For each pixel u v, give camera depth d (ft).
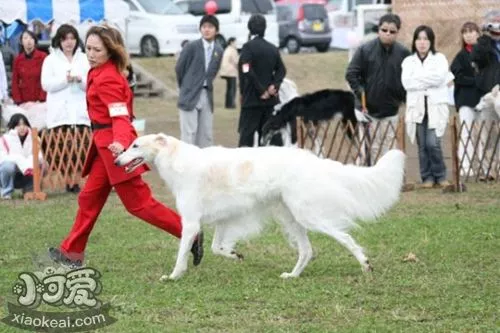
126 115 30.53
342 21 122.42
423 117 46.96
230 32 109.70
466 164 49.70
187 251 30.17
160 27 106.01
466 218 39.58
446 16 71.56
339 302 26.78
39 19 56.03
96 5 57.47
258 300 27.25
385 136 48.32
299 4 121.29
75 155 48.96
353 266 31.63
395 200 30.50
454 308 26.03
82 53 48.75
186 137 54.08
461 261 31.91
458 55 49.19
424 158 47.65
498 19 48.44
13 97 54.75
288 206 29.96
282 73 53.01
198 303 26.94
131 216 42.04
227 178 30.04
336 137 50.98
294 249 34.37
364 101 48.14
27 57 54.44
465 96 49.06
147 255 33.99
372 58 47.75
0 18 55.47
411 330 24.08
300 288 28.48
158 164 30.45
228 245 30.99
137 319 25.43
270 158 30.04
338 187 29.94
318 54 109.29
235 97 89.30
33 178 47.39
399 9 72.33
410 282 28.96
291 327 24.43
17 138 48.14
